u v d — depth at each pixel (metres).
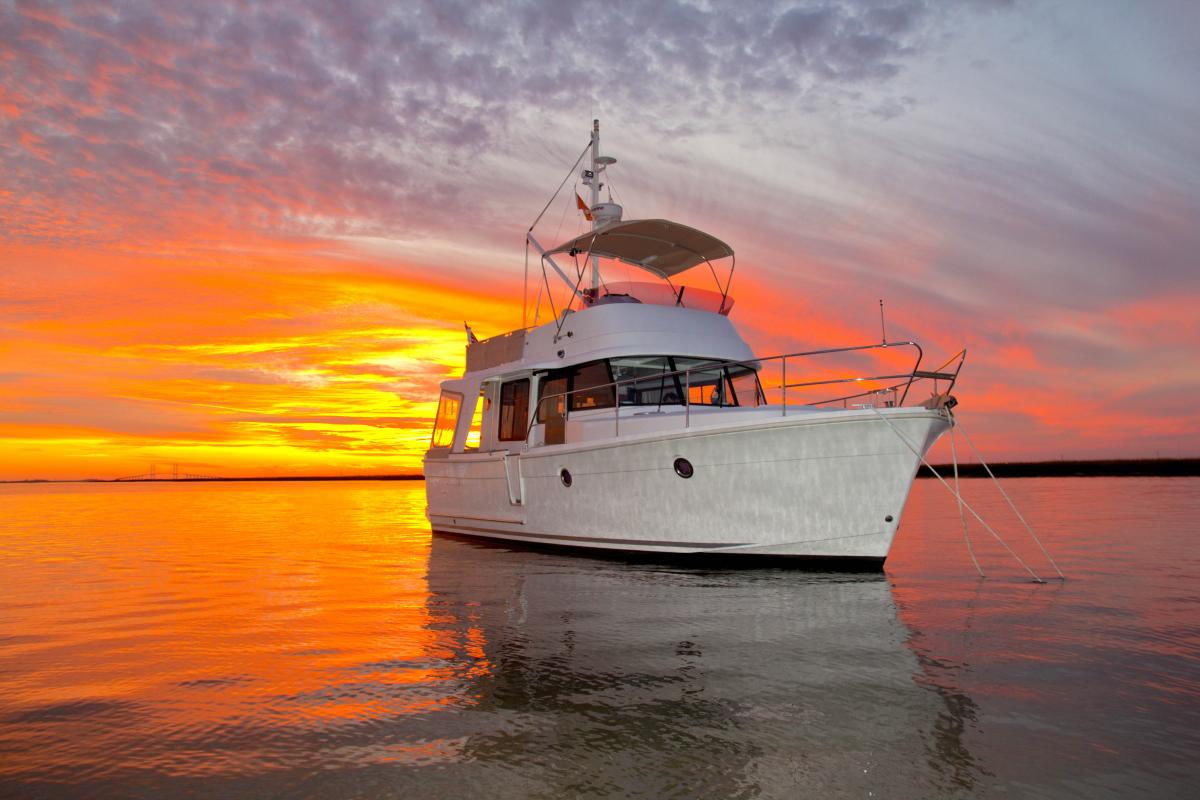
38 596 8.65
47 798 3.32
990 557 11.36
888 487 8.78
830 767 3.61
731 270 13.52
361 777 3.53
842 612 7.14
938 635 6.18
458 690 4.82
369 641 6.20
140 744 3.95
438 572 10.27
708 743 3.91
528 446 12.69
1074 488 46.06
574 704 4.54
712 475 9.57
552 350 12.65
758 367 12.70
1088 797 3.30
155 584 9.54
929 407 8.84
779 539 9.34
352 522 23.38
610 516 10.79
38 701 4.66
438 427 16.20
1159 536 14.60
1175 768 3.57
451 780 3.49
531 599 8.06
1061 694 4.64
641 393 11.52
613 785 3.44
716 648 5.83
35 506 37.75
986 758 3.70
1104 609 7.21
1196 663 5.30
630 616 7.08
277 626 6.84
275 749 3.87
